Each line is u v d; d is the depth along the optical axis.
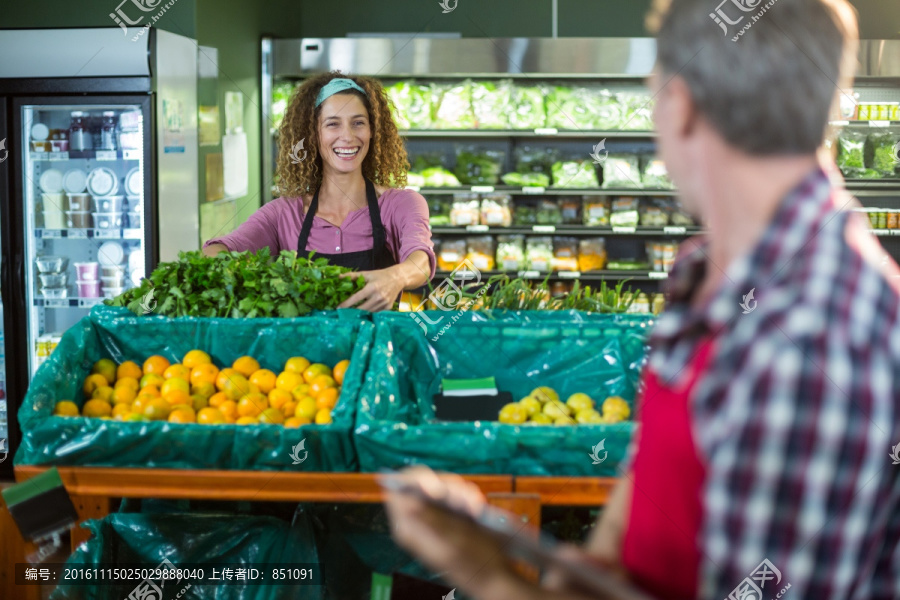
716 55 0.71
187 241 4.50
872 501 0.64
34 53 4.00
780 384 0.63
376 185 3.55
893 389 0.64
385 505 2.20
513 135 5.53
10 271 4.18
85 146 4.18
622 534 0.92
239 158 5.18
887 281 0.67
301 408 2.23
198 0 4.54
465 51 5.31
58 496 1.92
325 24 6.09
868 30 5.97
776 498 0.63
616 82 5.62
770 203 0.71
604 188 5.56
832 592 0.64
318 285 2.63
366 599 2.17
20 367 4.23
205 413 2.21
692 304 0.81
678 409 0.71
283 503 2.35
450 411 2.33
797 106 0.69
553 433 1.91
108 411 2.30
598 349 2.51
